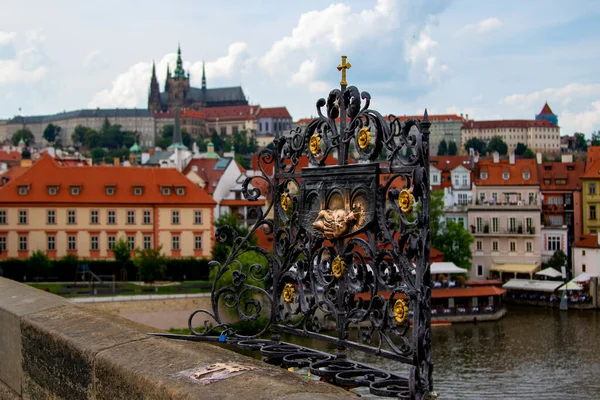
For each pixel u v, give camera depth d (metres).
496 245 105.38
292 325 9.55
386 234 7.96
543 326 75.31
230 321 63.03
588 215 110.19
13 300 10.66
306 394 5.58
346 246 8.52
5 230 86.75
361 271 8.33
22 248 87.19
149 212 90.50
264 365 6.63
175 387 6.20
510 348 63.06
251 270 10.20
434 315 78.50
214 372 6.38
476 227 105.94
